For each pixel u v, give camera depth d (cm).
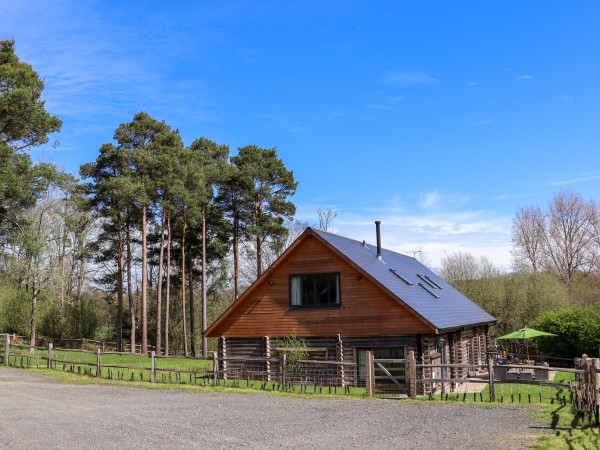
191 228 4719
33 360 2683
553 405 1356
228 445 955
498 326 4172
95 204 4259
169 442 978
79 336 4688
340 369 2209
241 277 5441
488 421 1148
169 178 4006
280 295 2366
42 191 3203
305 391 1747
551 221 5709
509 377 2292
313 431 1077
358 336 2216
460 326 2372
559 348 3025
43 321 4509
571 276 5547
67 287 4869
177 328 5219
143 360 3306
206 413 1298
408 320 2142
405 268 2991
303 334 2297
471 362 2845
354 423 1162
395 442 971
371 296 2217
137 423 1159
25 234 3219
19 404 1420
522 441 952
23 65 2966
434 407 1367
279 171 4625
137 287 5375
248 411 1331
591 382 1148
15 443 968
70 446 947
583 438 970
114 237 4650
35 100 2884
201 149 4844
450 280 5016
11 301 4353
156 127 4244
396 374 2142
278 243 4875
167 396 1617
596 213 5528
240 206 4584
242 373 2170
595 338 2822
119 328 4406
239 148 4700
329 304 2283
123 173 4019
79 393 1661
